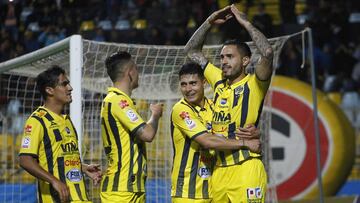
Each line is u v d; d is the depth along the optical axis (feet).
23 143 34.73
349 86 84.64
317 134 54.80
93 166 37.83
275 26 86.94
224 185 34.99
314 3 97.91
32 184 56.49
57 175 35.01
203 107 37.32
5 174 59.72
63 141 35.37
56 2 91.71
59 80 35.45
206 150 36.76
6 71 49.49
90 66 49.21
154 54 50.70
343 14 95.40
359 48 94.53
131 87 36.47
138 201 35.99
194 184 36.52
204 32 38.01
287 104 70.13
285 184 70.03
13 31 91.45
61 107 35.88
